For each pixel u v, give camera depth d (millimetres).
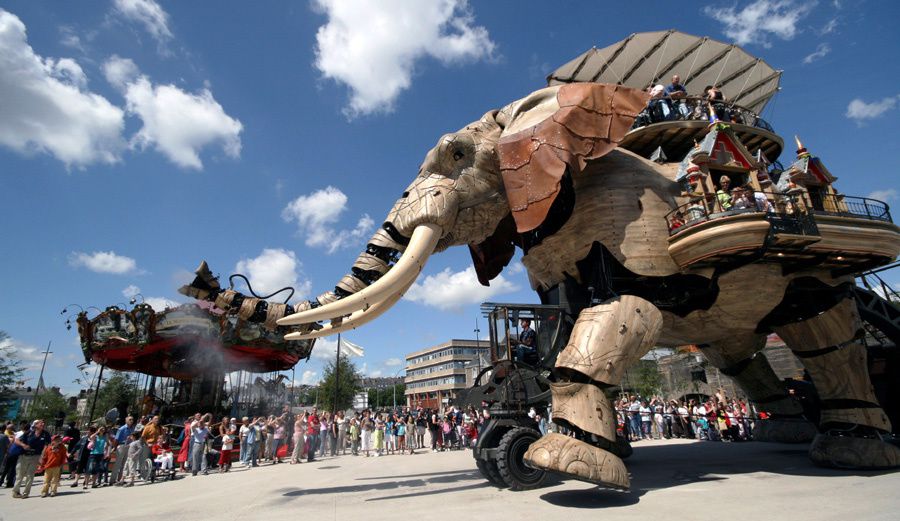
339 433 18844
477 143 7008
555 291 7535
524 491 6031
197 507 6562
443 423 18094
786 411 10438
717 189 6832
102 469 11117
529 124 6430
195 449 12664
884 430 7012
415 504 5566
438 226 6625
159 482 11211
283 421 16859
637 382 31953
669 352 34188
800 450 9766
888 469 6629
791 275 6875
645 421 16547
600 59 10258
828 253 6465
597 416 5324
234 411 22562
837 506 4586
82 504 8016
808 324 7312
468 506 5230
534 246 7078
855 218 6570
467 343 87250
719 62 10219
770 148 8617
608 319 5723
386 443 18469
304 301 6383
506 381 6742
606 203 6418
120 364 21891
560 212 6719
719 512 4488
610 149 6199
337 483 8234
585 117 6262
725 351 9766
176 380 24469
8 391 31703
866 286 10055
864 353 7301
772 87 10828
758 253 6012
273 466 14102
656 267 6191
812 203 7082
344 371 43500
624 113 6395
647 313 5883
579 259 6492
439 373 87125
